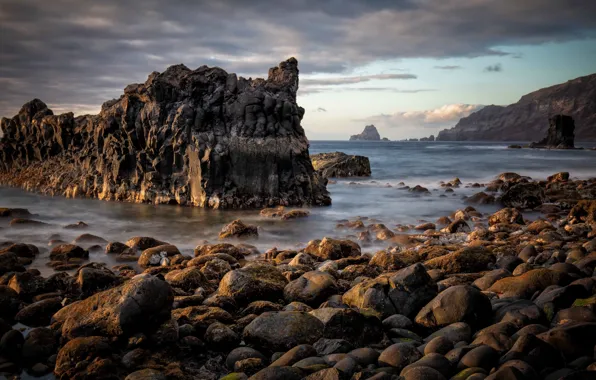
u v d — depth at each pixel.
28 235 16.31
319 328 7.11
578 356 5.70
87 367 6.25
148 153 24.22
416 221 19.98
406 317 7.70
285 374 5.61
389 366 5.97
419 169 49.59
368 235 16.12
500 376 4.97
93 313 7.09
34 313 8.30
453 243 15.05
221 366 6.79
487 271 10.50
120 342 6.86
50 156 31.86
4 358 6.89
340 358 6.14
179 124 23.23
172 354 6.97
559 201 23.92
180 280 9.80
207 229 17.89
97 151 26.58
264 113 23.91
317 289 8.98
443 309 7.36
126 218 19.95
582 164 54.44
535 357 5.48
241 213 21.28
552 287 7.69
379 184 35.19
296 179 23.66
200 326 7.64
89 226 18.23
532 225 16.80
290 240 16.22
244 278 9.12
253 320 7.39
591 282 7.62
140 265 12.69
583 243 12.84
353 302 8.38
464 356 5.75
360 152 95.06
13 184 32.09
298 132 24.84
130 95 24.75
